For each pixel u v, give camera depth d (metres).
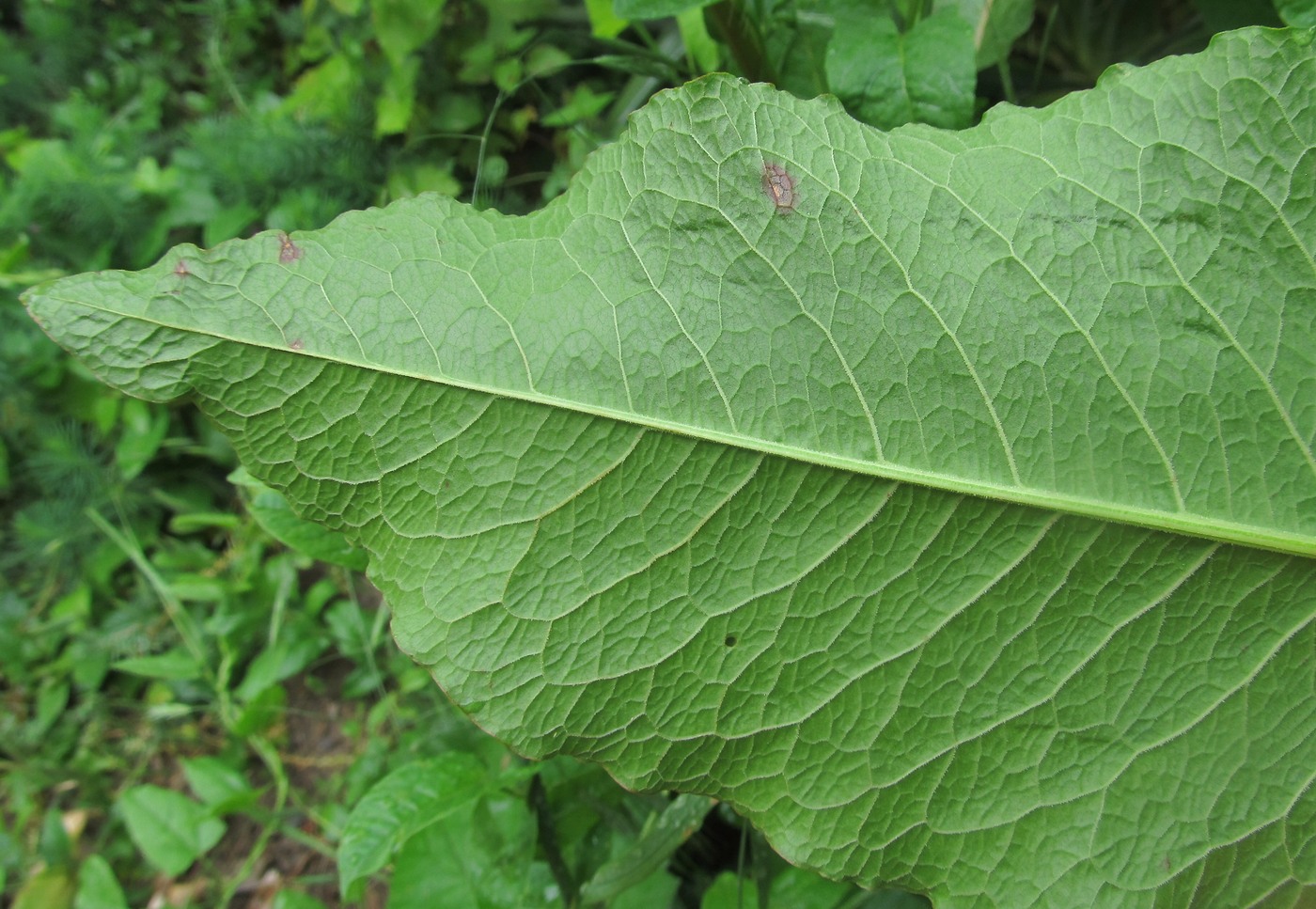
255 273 0.13
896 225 0.13
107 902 0.30
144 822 0.28
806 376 0.13
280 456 0.13
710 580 0.13
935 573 0.13
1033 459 0.13
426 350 0.13
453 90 0.33
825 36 0.19
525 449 0.13
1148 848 0.13
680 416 0.13
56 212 0.37
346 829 0.18
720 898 0.19
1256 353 0.13
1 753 0.36
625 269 0.13
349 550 0.18
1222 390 0.13
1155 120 0.13
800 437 0.13
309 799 0.33
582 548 0.13
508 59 0.32
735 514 0.13
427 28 0.31
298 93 0.35
